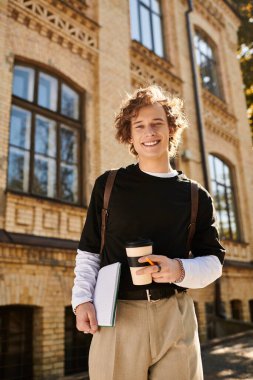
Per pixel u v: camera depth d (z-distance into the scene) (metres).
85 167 6.56
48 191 5.89
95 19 7.61
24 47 5.93
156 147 1.74
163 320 1.59
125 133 1.94
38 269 4.96
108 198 1.73
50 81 6.41
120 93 7.55
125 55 8.00
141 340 1.56
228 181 11.17
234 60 13.38
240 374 4.75
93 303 1.60
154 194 1.68
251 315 9.92
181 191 1.73
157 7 10.26
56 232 5.60
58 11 6.68
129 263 1.51
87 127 6.80
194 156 9.48
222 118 11.57
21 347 4.81
